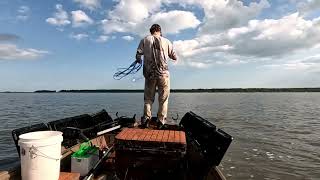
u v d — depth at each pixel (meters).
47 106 62.91
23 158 3.42
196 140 6.02
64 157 4.95
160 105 6.19
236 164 13.06
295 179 11.21
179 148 3.87
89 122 7.38
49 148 3.43
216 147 4.55
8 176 3.57
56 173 3.59
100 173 4.66
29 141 3.35
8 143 17.58
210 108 55.00
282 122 30.86
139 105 63.31
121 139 3.92
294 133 22.81
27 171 3.40
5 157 14.05
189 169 5.42
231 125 27.81
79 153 4.62
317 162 13.55
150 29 6.05
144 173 3.94
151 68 5.92
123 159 3.95
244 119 33.69
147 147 3.90
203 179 4.79
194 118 6.92
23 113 42.81
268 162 13.44
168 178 3.93
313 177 11.46
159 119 6.25
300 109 54.72
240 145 17.39
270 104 75.31
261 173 11.86
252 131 23.73
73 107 57.69
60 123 5.92
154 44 5.85
